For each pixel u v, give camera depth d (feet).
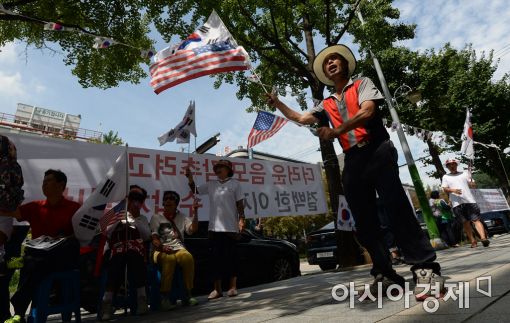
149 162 17.65
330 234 31.19
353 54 8.59
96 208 10.48
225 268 14.47
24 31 26.96
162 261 12.19
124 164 11.15
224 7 24.97
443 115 56.65
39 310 9.24
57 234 10.04
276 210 21.38
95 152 16.01
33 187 14.26
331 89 27.76
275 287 15.78
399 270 14.47
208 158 19.53
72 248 9.99
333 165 25.12
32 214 10.17
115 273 11.05
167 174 18.01
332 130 7.29
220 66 12.58
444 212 31.45
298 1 26.37
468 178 24.58
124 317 11.17
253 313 8.66
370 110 7.13
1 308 10.38
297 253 24.09
